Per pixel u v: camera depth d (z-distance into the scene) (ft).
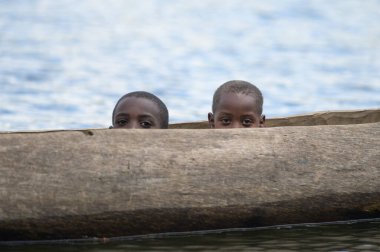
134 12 226.38
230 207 46.09
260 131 47.75
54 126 84.64
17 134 44.73
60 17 205.46
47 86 110.22
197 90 111.55
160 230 45.98
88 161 44.75
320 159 47.85
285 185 46.98
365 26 193.06
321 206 47.78
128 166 45.09
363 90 111.65
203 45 162.20
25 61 132.98
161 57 144.77
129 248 43.80
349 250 44.06
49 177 44.06
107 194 44.50
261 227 47.85
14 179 43.70
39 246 44.06
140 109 57.11
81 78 118.73
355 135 48.93
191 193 45.57
